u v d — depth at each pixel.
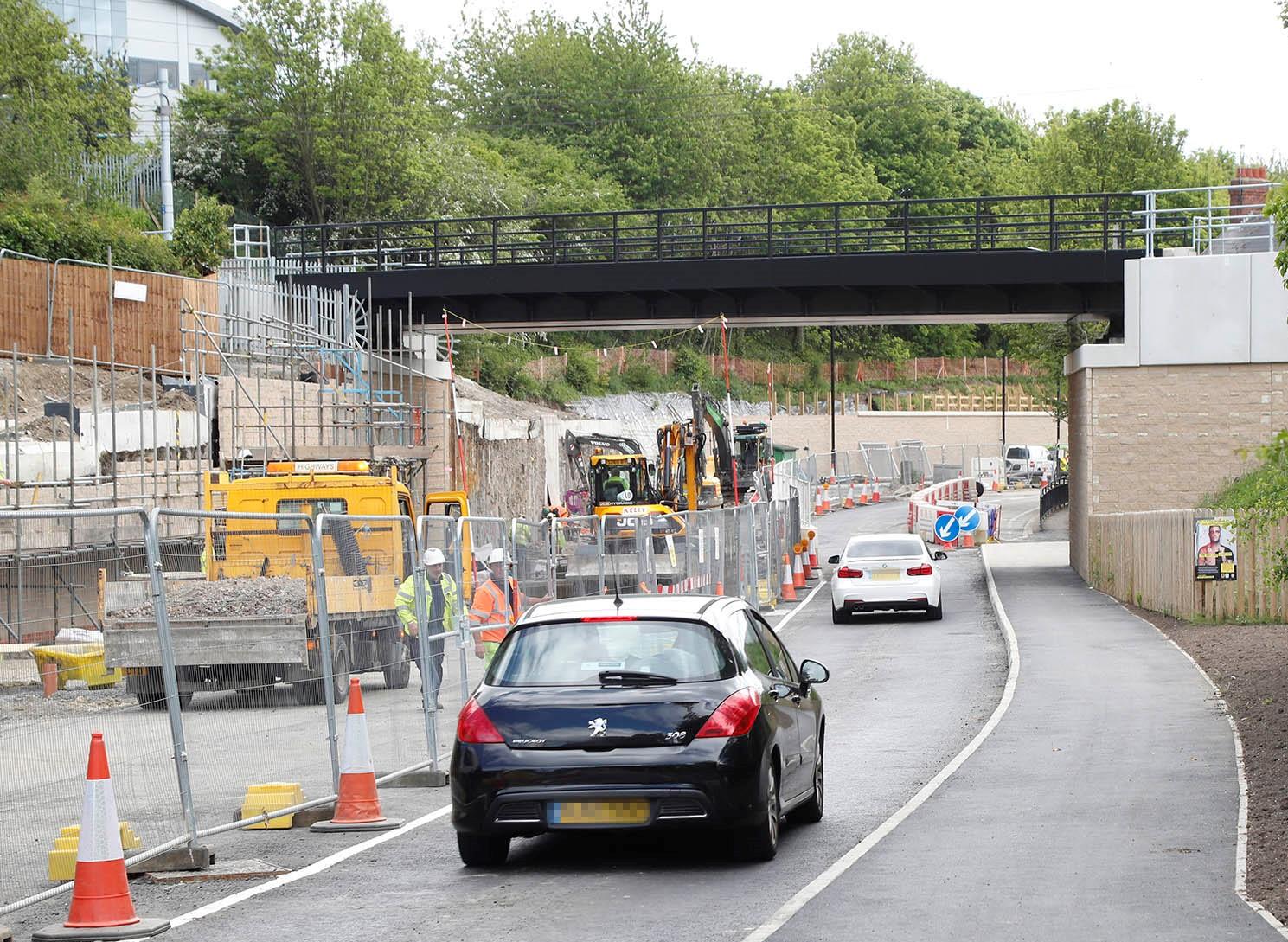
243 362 70.25
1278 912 15.92
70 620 18.80
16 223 72.44
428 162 126.88
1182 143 149.88
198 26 157.25
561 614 19.70
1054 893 17.06
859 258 73.75
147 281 66.50
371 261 120.94
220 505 45.44
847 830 21.50
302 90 122.06
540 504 104.69
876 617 61.97
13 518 17.59
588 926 15.95
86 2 152.50
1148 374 71.06
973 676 43.00
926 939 14.99
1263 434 70.12
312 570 26.83
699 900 17.09
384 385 81.19
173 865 19.22
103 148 103.75
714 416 77.62
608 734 18.27
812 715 21.97
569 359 144.88
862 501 146.62
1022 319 78.56
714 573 54.72
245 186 126.31
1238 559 49.81
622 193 173.38
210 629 22.08
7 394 56.12
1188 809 22.30
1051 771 26.34
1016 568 81.75
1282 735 28.59
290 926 16.25
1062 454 167.38
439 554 28.62
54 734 17.67
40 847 17.53
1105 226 73.56
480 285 77.94
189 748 21.08
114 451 50.12
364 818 22.53
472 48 197.12
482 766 18.42
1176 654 43.50
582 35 196.62
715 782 18.14
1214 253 77.38
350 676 25.06
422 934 15.74
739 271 74.94
